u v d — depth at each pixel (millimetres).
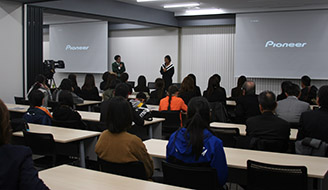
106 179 2039
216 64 10266
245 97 4477
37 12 7035
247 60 9438
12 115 5902
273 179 2256
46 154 3297
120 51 11984
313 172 2309
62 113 4090
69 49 12406
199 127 2162
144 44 11430
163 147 3012
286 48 8953
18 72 6875
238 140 3527
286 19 8906
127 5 8641
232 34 9977
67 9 7305
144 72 11484
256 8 9164
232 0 8070
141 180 2033
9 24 6656
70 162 3547
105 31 11523
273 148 3008
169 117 5023
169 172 2217
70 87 5766
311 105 6125
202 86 10523
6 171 1229
